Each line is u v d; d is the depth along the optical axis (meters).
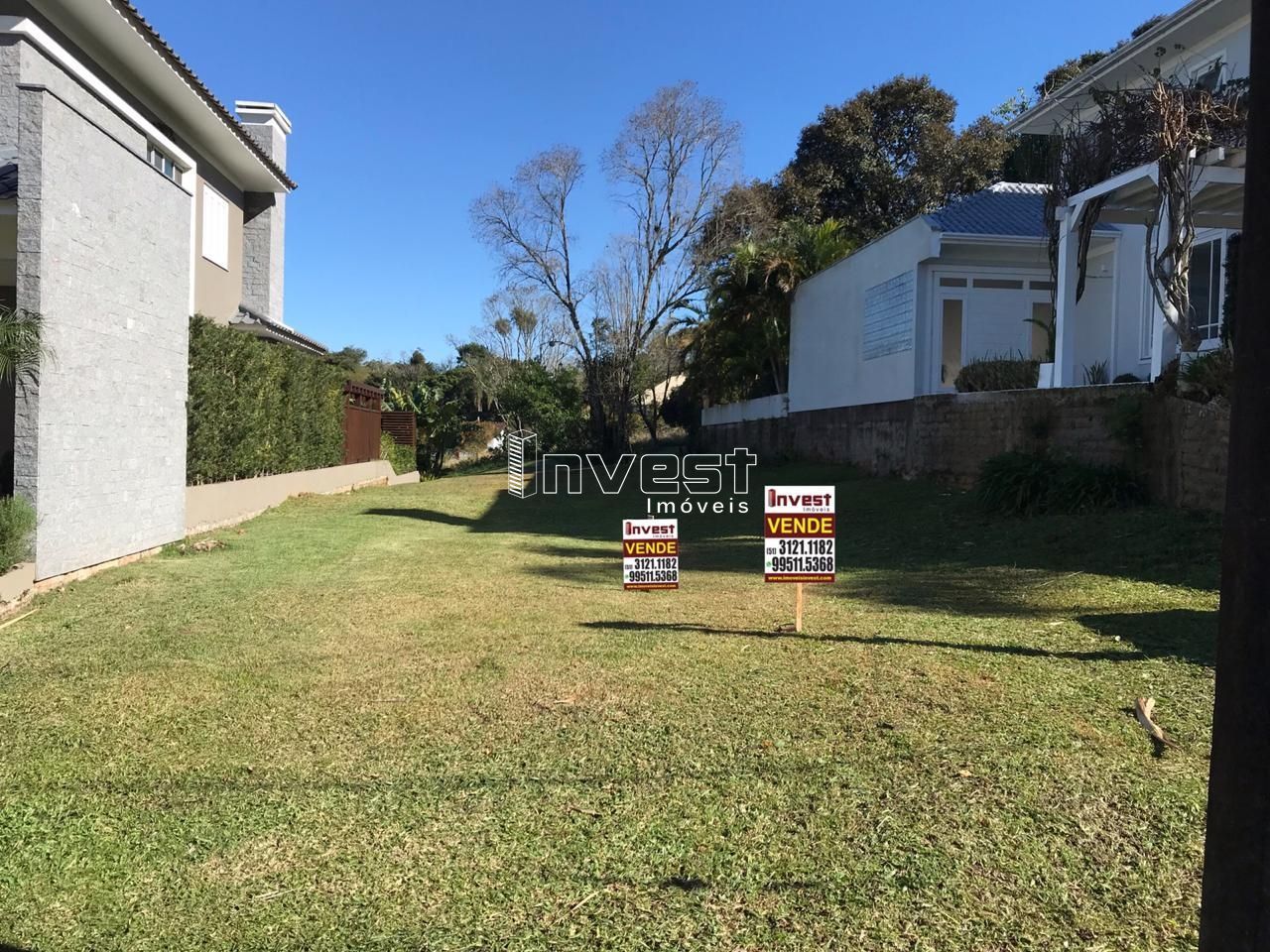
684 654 5.64
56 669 5.42
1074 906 2.76
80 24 12.34
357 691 4.98
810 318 23.36
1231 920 1.68
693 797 3.54
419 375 53.31
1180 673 4.95
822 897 2.83
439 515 15.41
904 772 3.73
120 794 3.64
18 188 7.30
